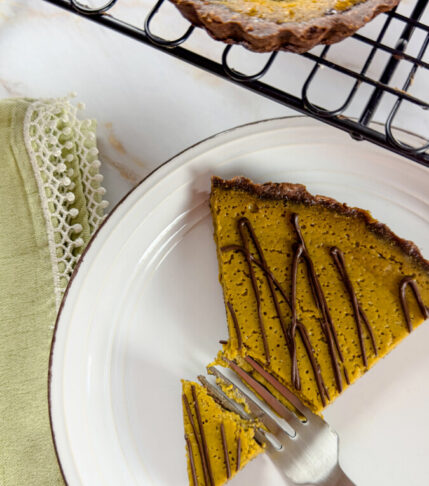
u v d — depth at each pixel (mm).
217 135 346
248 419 350
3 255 360
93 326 349
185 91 368
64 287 361
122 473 349
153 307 353
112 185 370
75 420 347
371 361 340
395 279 342
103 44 368
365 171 354
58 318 344
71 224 365
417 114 362
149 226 349
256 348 342
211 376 353
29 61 370
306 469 347
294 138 349
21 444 361
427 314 340
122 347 352
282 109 367
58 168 359
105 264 347
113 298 350
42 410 363
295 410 348
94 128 362
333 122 306
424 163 305
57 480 363
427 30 308
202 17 281
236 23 280
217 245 349
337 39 292
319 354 342
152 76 368
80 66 369
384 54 357
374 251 344
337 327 342
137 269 351
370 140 307
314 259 344
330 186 356
